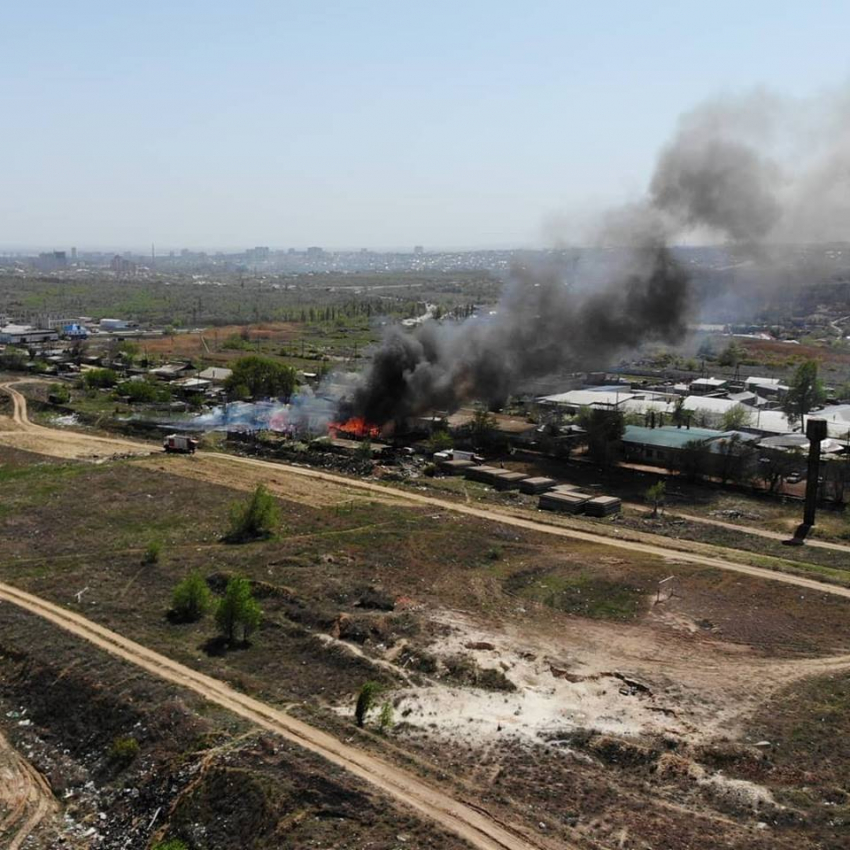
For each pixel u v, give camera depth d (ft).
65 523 235.40
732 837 106.73
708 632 174.09
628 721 135.33
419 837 105.29
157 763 124.47
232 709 134.62
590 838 106.22
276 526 234.17
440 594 189.88
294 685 145.89
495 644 163.53
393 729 132.05
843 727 134.62
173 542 222.28
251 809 112.37
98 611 172.55
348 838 105.81
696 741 128.36
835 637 171.83
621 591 196.13
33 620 166.20
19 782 127.03
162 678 143.84
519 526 246.27
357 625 165.99
